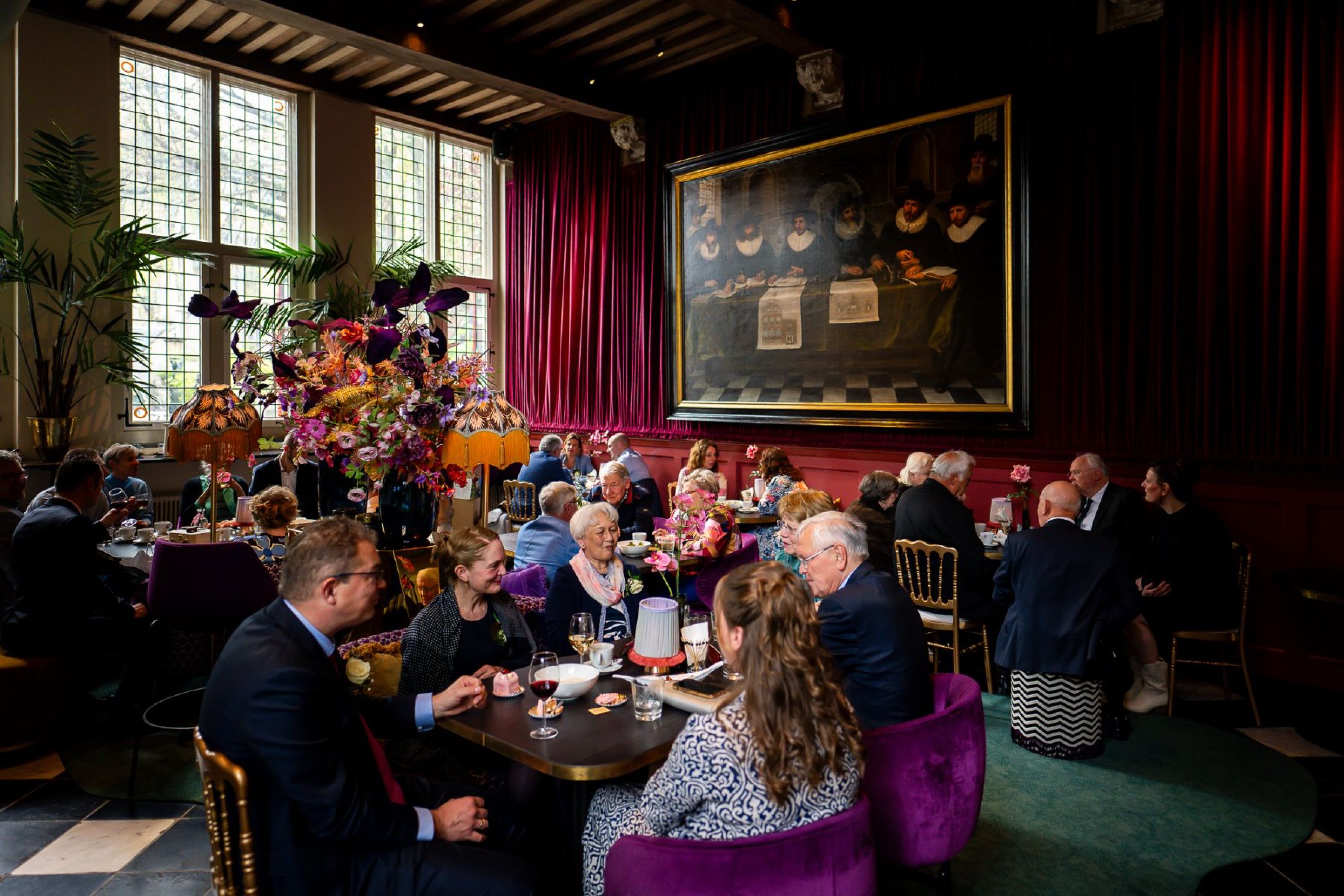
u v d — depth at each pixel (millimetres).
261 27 7320
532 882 2037
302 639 1946
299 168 8359
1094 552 3561
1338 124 4598
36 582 3861
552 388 9297
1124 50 5406
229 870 1787
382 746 2668
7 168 6691
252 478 6875
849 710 1771
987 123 5930
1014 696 3910
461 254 9750
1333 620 4676
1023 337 5809
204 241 7801
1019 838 3045
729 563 4855
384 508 3633
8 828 3160
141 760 3779
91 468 4168
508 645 2928
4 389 6754
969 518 4430
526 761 2102
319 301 8227
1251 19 4891
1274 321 4844
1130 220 5414
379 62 7965
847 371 6785
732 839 1644
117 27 7016
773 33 6273
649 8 6664
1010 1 5883
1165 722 4188
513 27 7031
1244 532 4941
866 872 1726
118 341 6840
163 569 3641
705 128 7762
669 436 8133
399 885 1935
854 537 2670
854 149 6641
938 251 6219
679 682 2492
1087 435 5613
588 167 8836
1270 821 3170
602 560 3219
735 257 7488
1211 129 5020
